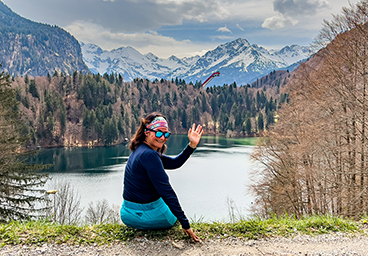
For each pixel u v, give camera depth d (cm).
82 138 13225
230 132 16788
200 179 5200
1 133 1567
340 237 442
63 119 13425
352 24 1561
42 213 1695
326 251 392
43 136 12644
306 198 2053
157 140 386
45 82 18238
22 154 1683
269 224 495
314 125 1762
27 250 367
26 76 17400
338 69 1623
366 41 1489
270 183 2362
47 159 8644
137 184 393
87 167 7069
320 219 528
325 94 1714
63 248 378
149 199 400
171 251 376
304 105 2044
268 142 2380
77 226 464
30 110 13362
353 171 1545
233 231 448
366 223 519
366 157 1535
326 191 1720
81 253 366
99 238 406
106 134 12900
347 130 1592
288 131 2209
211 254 371
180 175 5538
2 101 1584
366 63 1515
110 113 16738
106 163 7762
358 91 1570
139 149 391
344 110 1672
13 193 1625
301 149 1823
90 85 18512
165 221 411
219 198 4044
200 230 439
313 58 1936
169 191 379
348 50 1583
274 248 397
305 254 380
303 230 466
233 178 5259
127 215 412
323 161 1750
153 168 372
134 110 18912
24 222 482
